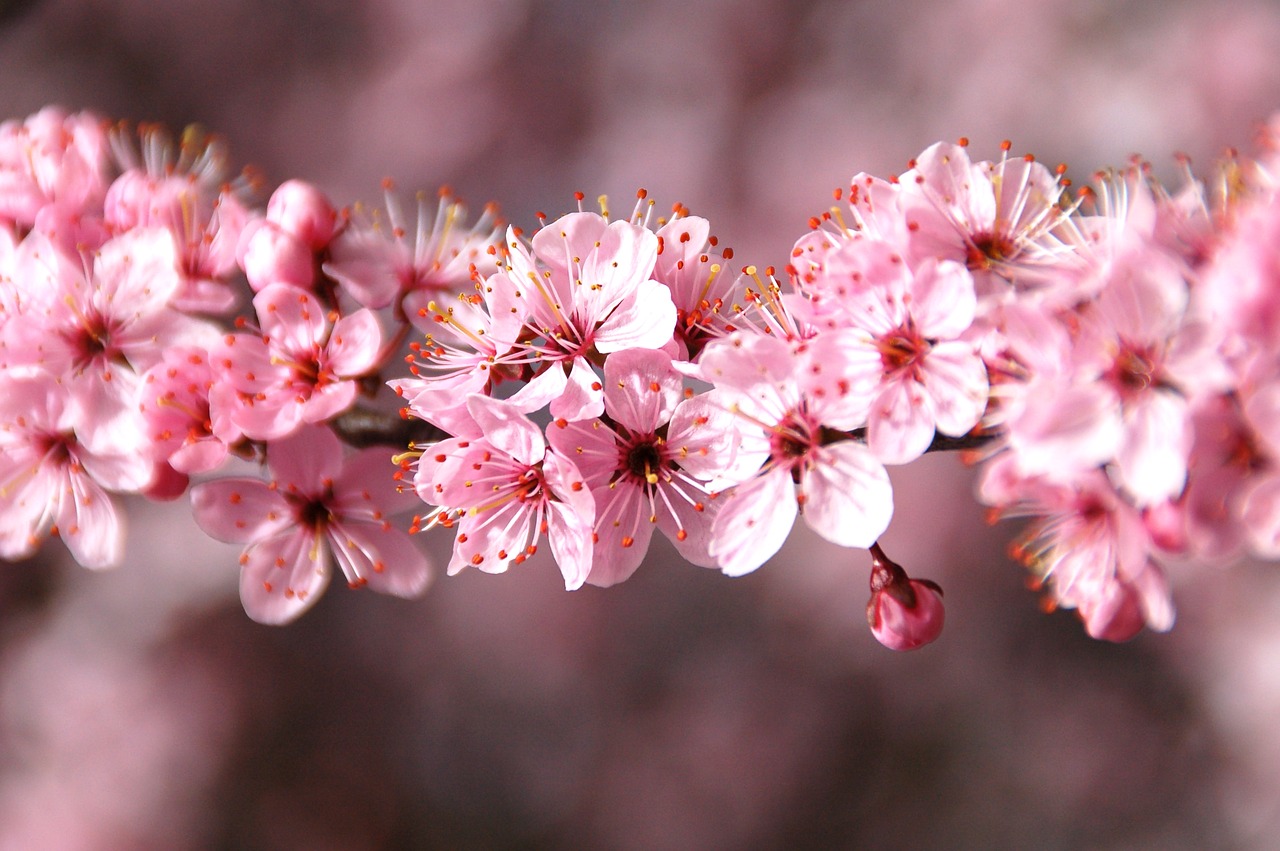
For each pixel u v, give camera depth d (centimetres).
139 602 70
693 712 75
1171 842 69
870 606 39
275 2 88
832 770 73
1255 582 73
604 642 77
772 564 79
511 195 85
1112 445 36
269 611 40
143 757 66
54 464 40
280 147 85
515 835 72
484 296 39
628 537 38
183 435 39
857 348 38
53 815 64
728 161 84
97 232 40
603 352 38
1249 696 71
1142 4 80
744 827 72
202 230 40
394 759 72
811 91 86
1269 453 36
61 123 41
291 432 39
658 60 88
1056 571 38
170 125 83
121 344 39
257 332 40
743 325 39
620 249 38
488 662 76
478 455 38
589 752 75
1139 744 72
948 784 73
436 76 86
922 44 84
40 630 69
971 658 75
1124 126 77
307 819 67
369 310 39
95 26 84
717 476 38
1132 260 37
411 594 40
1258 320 36
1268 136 38
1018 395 37
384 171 85
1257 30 77
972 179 38
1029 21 82
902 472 79
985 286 38
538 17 89
